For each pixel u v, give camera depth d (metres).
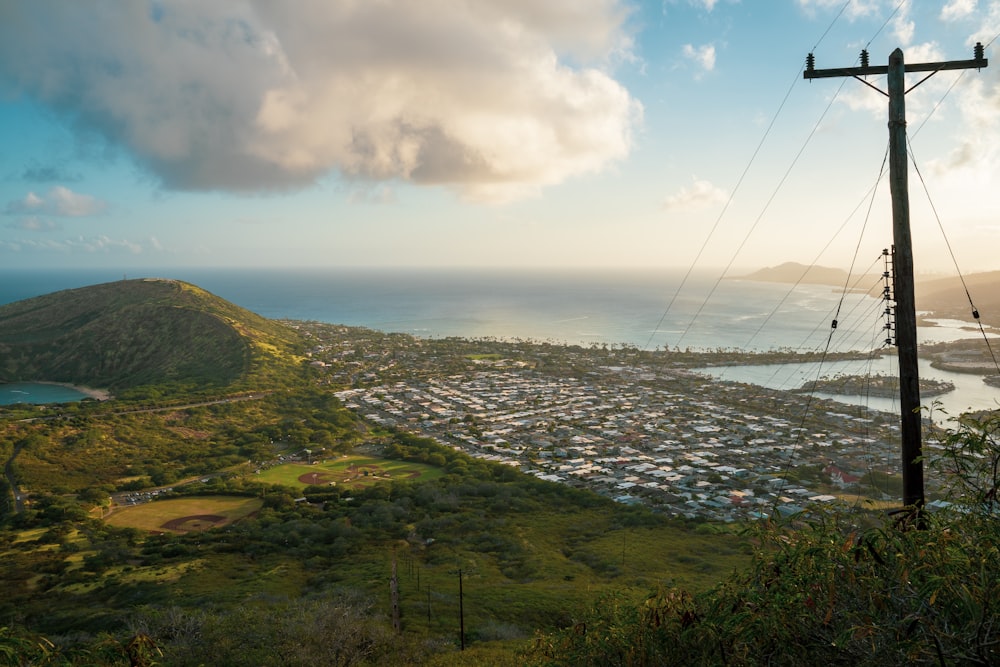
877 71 10.95
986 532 5.23
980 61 10.51
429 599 38.53
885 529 5.48
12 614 41.56
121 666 7.59
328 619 25.11
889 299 10.64
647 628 6.75
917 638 4.68
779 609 5.43
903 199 10.46
